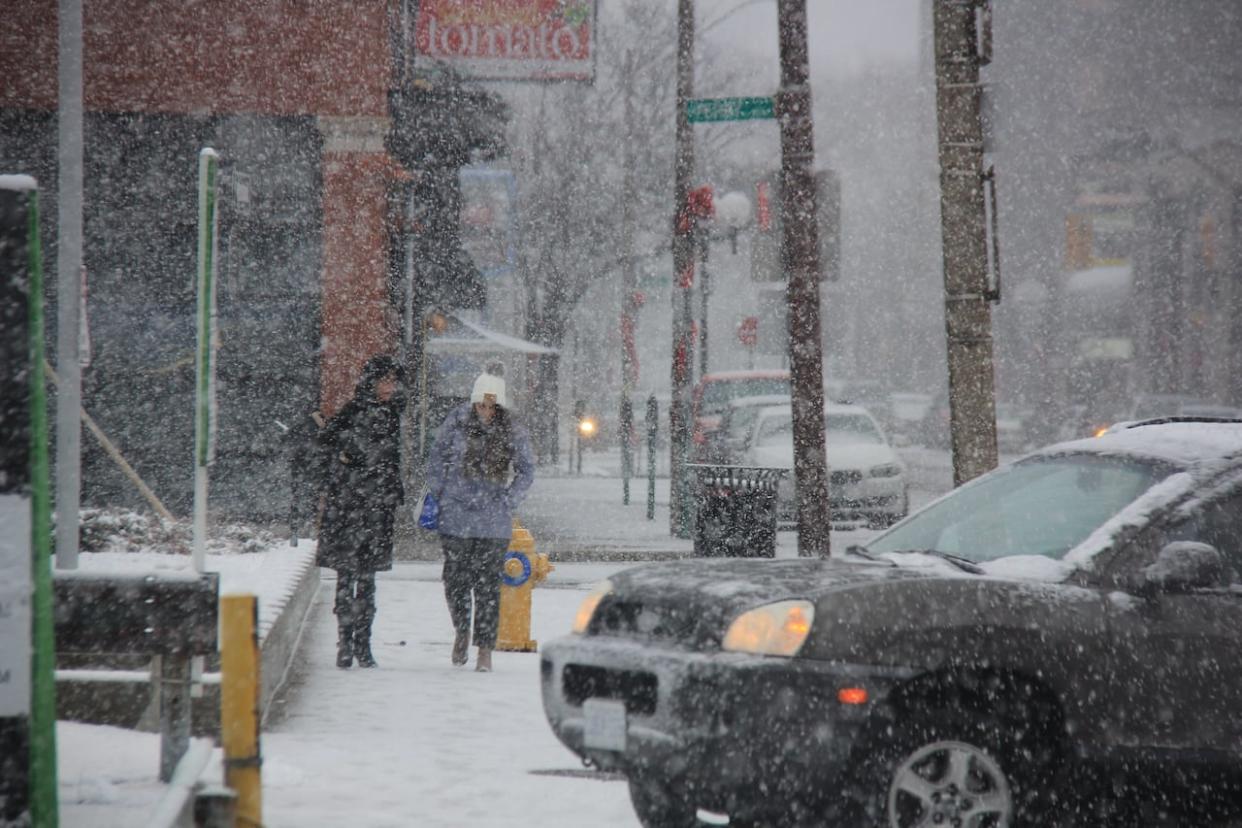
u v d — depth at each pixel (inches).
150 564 1113.4
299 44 2198.6
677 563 650.2
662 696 548.4
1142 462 652.1
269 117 2220.7
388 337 2306.8
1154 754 566.9
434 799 661.3
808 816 540.4
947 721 542.9
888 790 535.2
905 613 548.4
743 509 1393.9
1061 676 558.6
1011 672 555.5
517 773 723.4
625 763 568.4
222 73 2181.3
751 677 530.6
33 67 2137.1
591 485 3577.8
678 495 2194.9
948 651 544.7
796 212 1349.7
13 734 414.0
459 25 2448.3
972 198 1213.1
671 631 572.4
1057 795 558.6
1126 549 593.9
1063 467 682.8
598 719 575.8
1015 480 695.7
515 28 2456.9
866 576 578.2
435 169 2763.3
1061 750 561.6
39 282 423.5
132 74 2160.4
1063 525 644.7
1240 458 629.3
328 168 2206.0
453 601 1077.1
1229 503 620.1
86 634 543.8
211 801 472.1
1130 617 574.2
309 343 2201.0
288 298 2207.2
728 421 2394.2
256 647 491.2
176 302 2153.1
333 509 1070.4
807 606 545.6
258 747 490.0
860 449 2228.1
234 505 2138.3
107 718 740.0
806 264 1347.2
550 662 611.5
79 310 994.1
